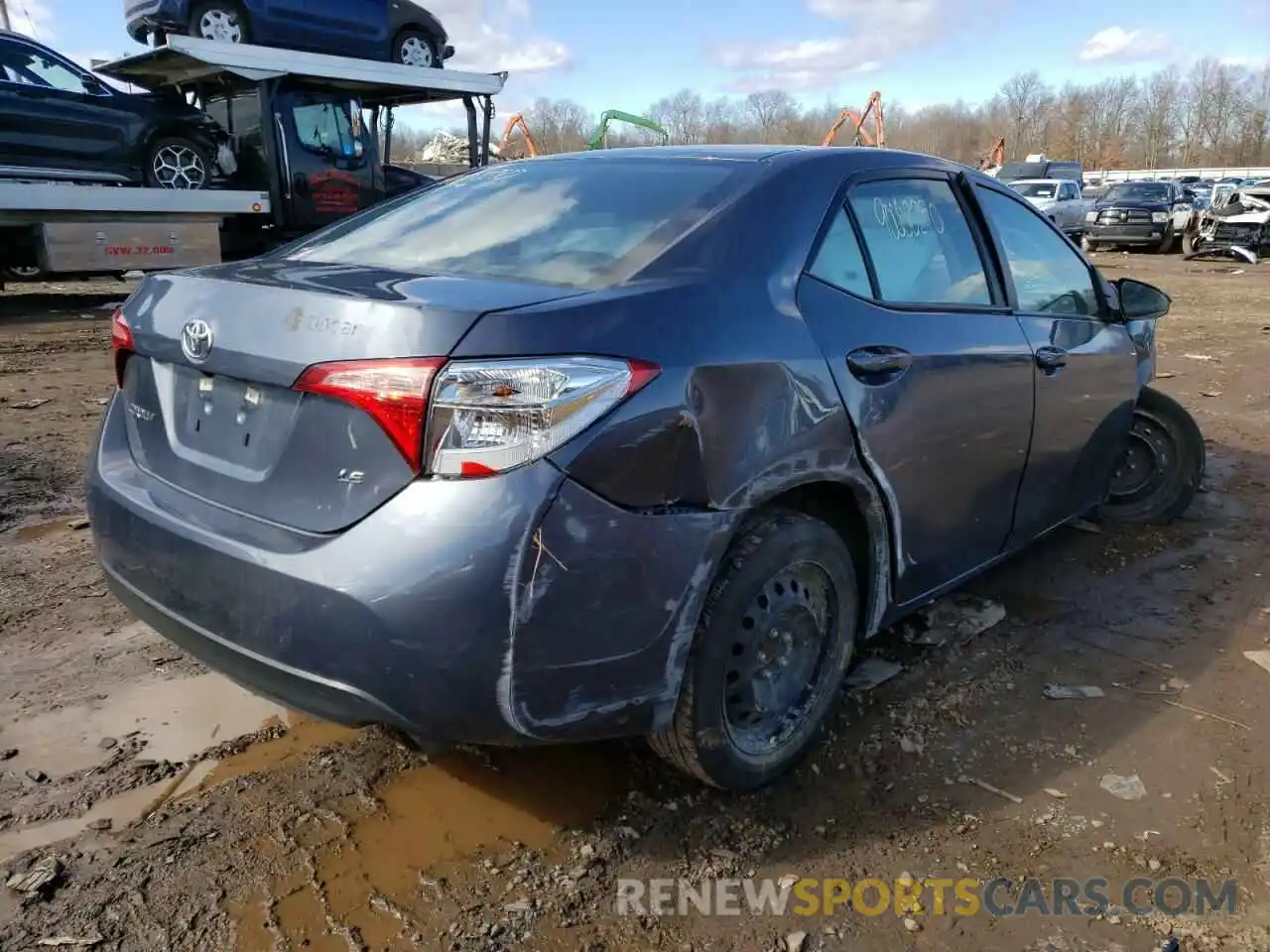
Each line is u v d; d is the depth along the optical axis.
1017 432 3.40
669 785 2.71
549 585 2.04
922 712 3.11
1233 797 2.72
